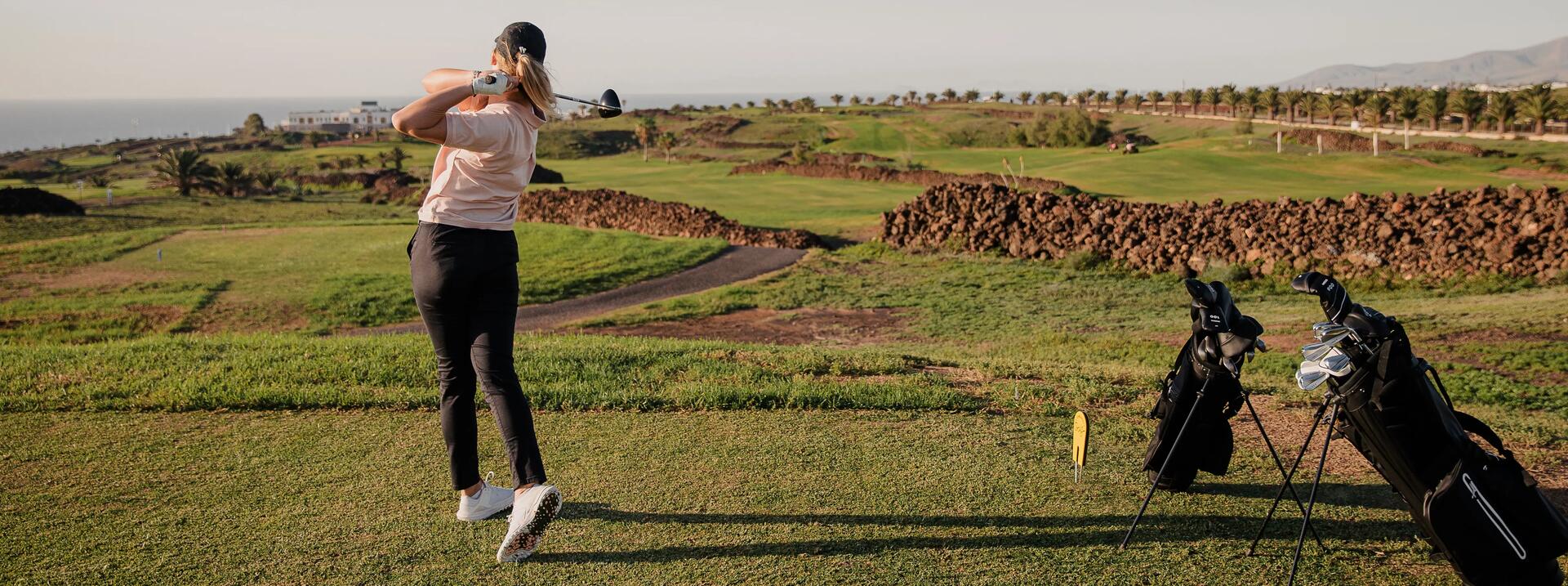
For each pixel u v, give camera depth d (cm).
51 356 770
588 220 3641
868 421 523
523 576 308
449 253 309
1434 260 1873
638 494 388
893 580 305
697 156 10650
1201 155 6303
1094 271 2222
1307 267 1997
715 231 3153
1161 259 2181
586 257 2561
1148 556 329
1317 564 325
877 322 1695
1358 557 331
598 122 14962
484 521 354
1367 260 1933
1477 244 1848
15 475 412
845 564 318
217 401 552
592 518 361
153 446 460
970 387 664
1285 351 1123
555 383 636
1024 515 368
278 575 308
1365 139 7925
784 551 329
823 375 731
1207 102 13350
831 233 3388
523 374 689
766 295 2005
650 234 3375
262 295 2041
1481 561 283
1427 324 1267
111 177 10888
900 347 1266
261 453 447
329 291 2066
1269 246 2056
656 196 5134
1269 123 10875
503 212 316
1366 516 371
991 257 2455
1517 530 280
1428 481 288
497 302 323
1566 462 470
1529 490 281
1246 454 462
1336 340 295
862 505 375
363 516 361
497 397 319
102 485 399
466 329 326
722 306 1875
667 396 581
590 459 441
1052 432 503
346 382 662
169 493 388
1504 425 571
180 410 539
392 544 333
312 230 3162
